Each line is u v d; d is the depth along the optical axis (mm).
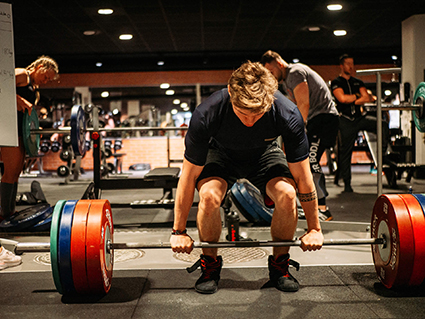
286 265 1938
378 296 1812
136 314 1654
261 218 3367
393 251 1780
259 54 10398
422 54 7203
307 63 10742
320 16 7461
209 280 1900
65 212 1759
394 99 9625
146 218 3840
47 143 9555
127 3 6539
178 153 10938
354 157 11180
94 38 8703
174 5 6688
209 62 10672
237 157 1910
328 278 2055
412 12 7188
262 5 6789
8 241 2051
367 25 8102
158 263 2369
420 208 1772
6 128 2127
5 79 2119
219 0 6496
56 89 11578
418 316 1602
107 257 1856
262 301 1768
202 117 1656
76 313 1671
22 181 8094
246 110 1470
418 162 7129
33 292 1916
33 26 7738
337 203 4527
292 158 1727
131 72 11102
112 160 11602
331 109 3393
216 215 1825
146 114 12078
